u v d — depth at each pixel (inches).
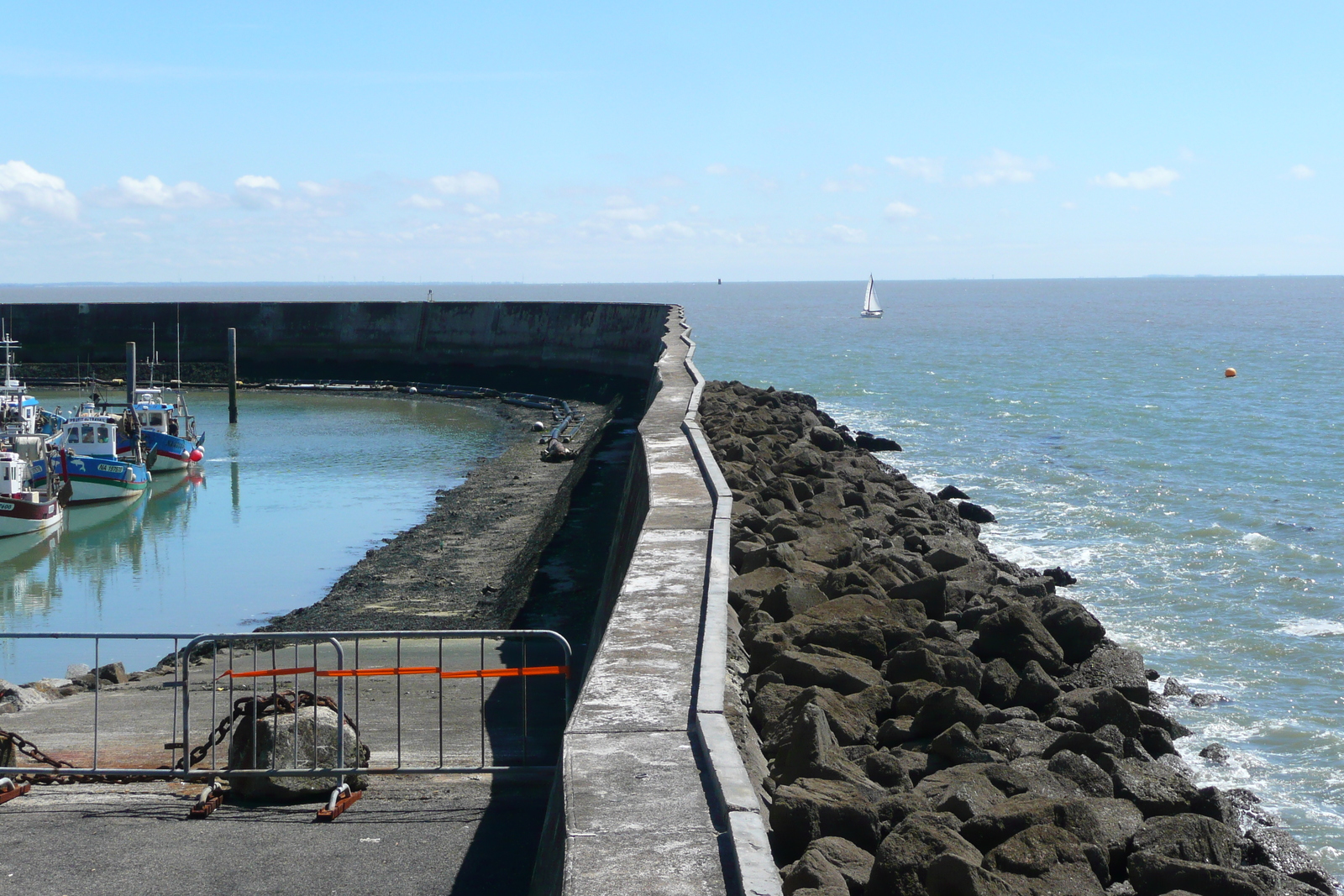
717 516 495.2
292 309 2829.7
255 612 871.1
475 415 2143.2
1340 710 566.6
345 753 341.7
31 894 265.6
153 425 1562.5
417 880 276.8
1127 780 316.8
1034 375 2736.2
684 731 255.9
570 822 210.2
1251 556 895.7
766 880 182.7
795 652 376.2
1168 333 4606.3
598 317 2437.3
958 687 357.4
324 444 1754.4
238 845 297.0
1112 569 858.1
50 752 400.8
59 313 2824.8
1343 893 390.6
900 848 223.6
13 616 877.8
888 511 819.4
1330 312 6811.0
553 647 636.1
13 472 1178.0
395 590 855.1
